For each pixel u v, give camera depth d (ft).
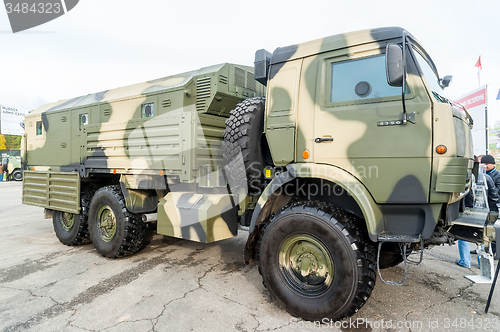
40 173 18.24
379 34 8.52
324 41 9.33
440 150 7.57
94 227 14.93
